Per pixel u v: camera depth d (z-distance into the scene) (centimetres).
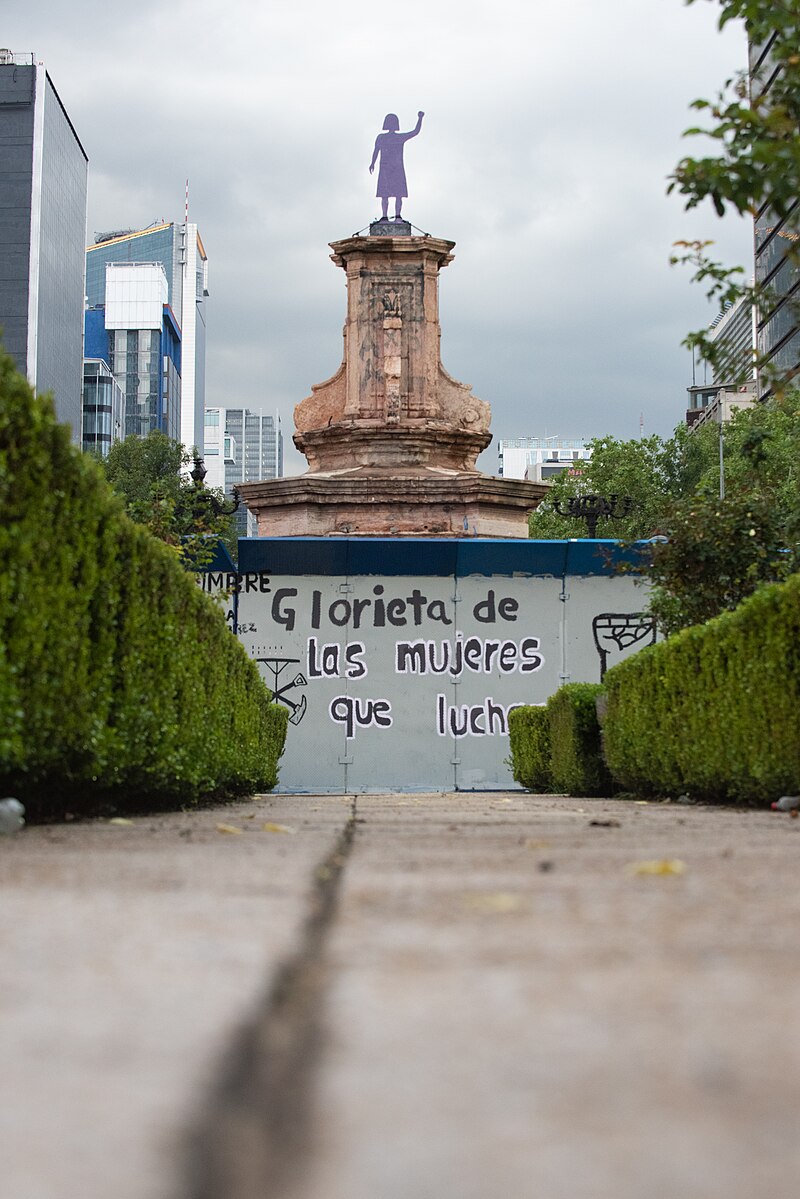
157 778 1038
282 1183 126
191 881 432
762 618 1073
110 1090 163
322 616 2400
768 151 783
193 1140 138
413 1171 131
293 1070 173
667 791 1445
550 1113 154
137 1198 120
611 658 2408
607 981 245
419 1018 210
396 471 2862
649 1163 133
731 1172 130
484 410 3019
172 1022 207
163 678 1048
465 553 2388
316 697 2394
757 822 873
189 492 2267
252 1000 222
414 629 2411
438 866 498
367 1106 156
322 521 2784
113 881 434
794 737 1018
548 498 8100
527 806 1357
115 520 920
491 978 247
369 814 1103
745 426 7631
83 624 852
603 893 394
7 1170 130
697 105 833
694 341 999
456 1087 166
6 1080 170
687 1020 210
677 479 7988
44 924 327
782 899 379
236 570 2392
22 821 769
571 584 2412
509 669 2408
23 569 746
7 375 749
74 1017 212
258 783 1864
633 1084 168
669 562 1988
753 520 1980
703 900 375
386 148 3195
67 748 838
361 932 308
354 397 2973
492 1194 123
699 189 817
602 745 1752
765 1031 202
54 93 12056
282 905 361
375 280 2998
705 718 1222
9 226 11594
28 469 758
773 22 809
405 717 2402
